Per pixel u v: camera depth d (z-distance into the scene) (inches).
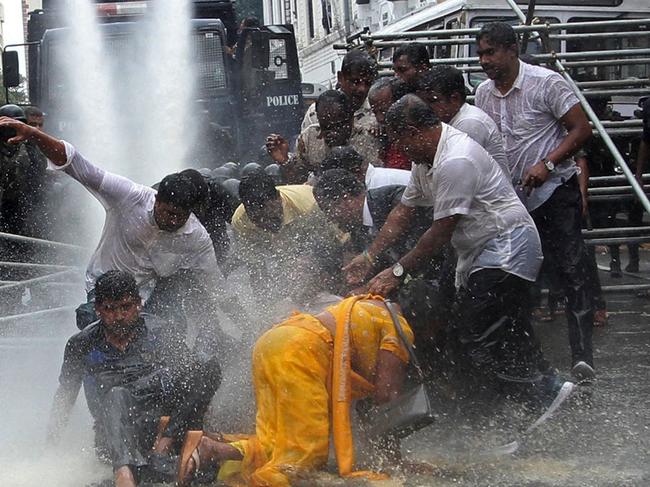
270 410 219.1
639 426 251.1
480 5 561.9
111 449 214.7
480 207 249.6
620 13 555.8
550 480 215.8
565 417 255.1
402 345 223.8
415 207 254.2
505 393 254.2
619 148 446.6
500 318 254.7
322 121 317.7
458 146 244.5
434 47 562.9
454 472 222.5
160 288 264.7
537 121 300.4
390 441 225.0
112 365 234.2
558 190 295.7
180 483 212.7
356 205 264.2
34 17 552.7
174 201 250.7
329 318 223.6
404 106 242.7
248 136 512.7
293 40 523.2
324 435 216.5
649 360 326.0
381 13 1210.0
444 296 253.3
